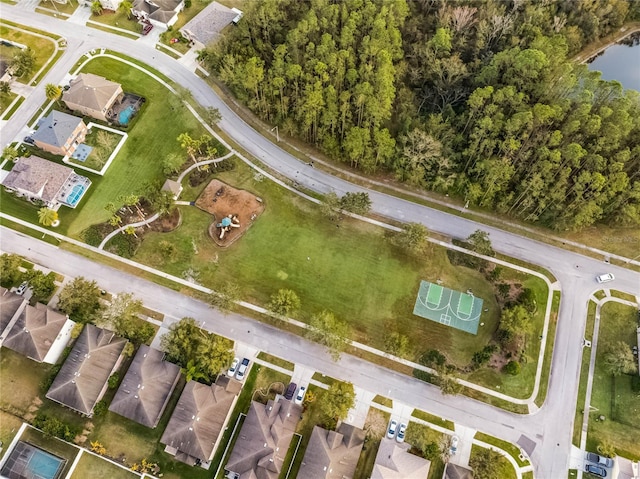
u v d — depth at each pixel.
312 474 74.25
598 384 85.88
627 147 90.69
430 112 111.88
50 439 79.44
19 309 86.31
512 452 80.31
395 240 96.25
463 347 88.38
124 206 99.88
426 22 117.62
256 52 111.75
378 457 76.62
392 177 105.44
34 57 116.88
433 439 80.62
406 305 91.88
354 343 88.62
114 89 111.56
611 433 81.94
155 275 94.06
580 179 89.50
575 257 97.19
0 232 97.38
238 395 83.69
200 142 103.94
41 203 100.00
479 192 97.00
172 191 99.75
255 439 76.44
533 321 90.62
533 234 99.50
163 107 113.31
